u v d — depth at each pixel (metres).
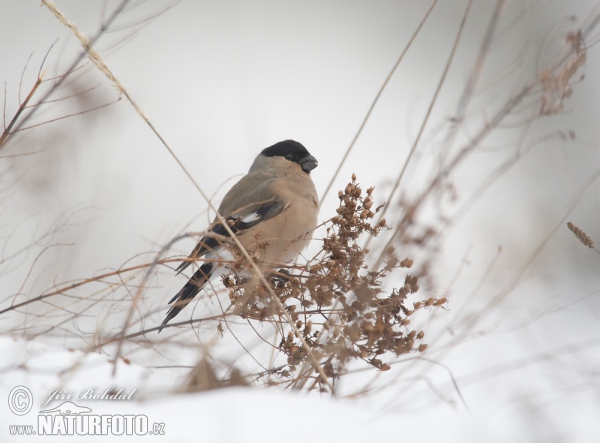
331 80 30.05
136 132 20.11
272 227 10.54
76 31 7.53
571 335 11.20
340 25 33.88
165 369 7.55
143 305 8.80
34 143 12.41
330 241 8.20
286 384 8.12
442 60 30.44
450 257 14.09
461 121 11.20
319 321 10.12
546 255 14.16
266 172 11.48
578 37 10.59
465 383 9.07
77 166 13.16
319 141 25.70
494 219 16.50
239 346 9.01
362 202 8.40
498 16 11.70
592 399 8.79
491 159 20.64
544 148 20.62
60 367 6.91
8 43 25.44
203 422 5.90
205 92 26.48
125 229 14.05
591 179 16.28
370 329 7.61
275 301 7.74
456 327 9.95
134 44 27.89
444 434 6.84
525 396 8.59
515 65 13.09
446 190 10.05
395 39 32.25
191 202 16.53
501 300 10.59
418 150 12.04
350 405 7.50
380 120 27.27
